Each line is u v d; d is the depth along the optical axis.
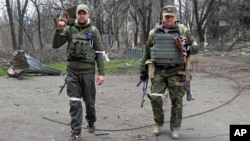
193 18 58.56
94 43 5.93
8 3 40.03
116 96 10.28
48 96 10.35
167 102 8.91
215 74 15.69
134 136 6.20
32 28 59.53
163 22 5.87
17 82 13.83
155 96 5.97
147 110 8.29
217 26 58.12
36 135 6.27
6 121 7.25
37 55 26.50
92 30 5.87
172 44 5.80
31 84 13.20
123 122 7.16
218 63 22.22
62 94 10.75
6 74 16.70
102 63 5.98
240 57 28.27
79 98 5.84
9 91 11.38
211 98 9.55
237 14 47.09
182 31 5.84
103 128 6.71
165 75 5.91
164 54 5.80
